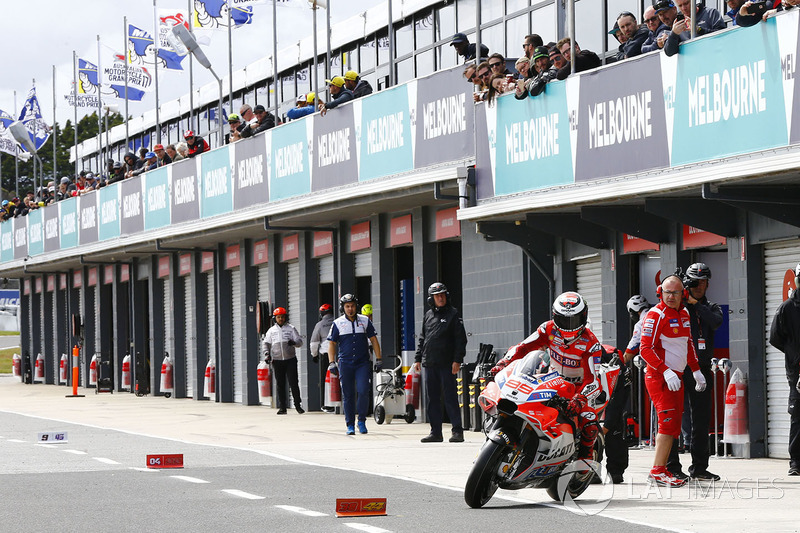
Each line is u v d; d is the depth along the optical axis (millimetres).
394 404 62688
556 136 46469
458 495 33250
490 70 50531
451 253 64875
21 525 27672
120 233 95000
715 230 44094
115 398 97312
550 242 54594
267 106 90875
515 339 56469
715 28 41594
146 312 106250
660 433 34844
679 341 34438
